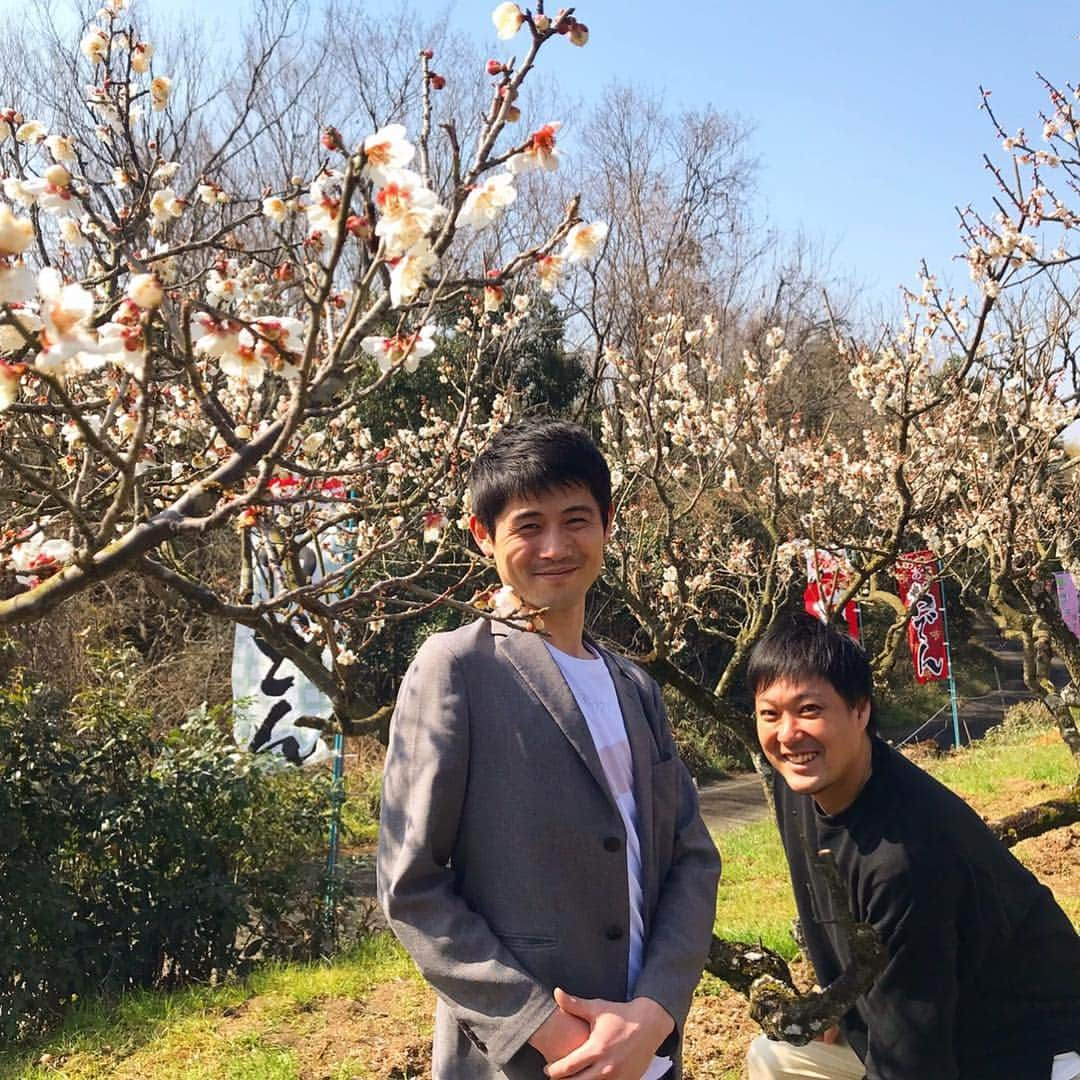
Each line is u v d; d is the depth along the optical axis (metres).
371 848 9.29
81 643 10.11
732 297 18.33
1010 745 11.87
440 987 1.59
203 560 10.71
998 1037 1.97
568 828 1.68
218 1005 4.66
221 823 5.75
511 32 1.64
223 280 2.53
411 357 1.67
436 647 1.78
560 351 14.16
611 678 1.91
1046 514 7.39
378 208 1.46
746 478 7.34
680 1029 1.75
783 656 2.10
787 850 2.41
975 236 4.75
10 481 3.34
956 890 1.90
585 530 1.83
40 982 4.91
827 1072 2.38
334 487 2.95
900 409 4.71
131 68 2.94
